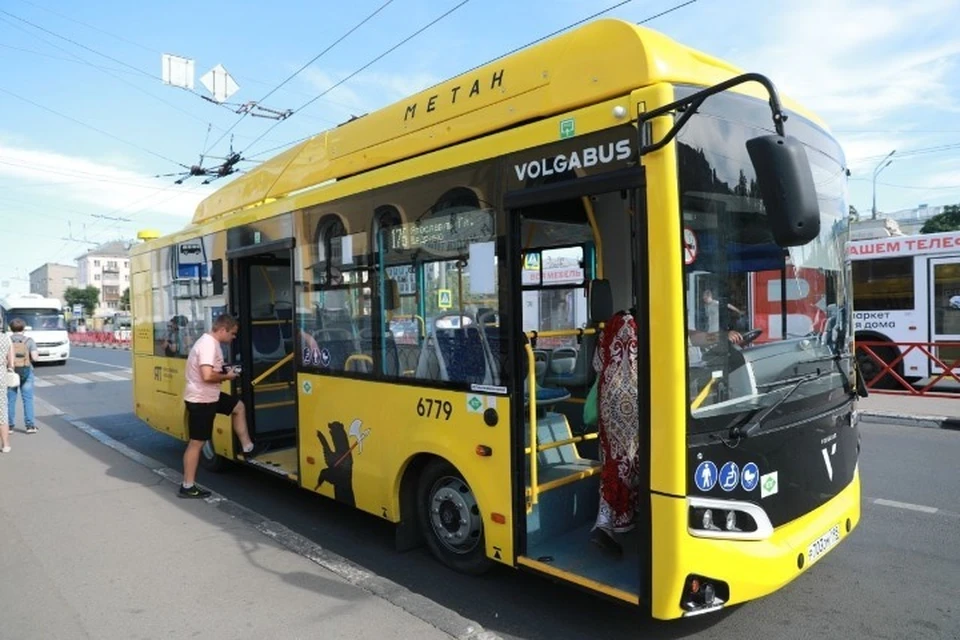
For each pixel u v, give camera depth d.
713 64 3.71
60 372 23.73
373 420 4.93
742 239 3.48
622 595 3.38
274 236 6.20
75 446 9.29
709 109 3.37
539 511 4.03
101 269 106.94
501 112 4.06
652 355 3.20
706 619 3.92
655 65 3.31
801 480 3.64
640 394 3.27
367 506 5.07
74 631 3.83
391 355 4.76
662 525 3.18
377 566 4.81
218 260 7.24
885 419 9.65
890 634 3.73
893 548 4.96
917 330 12.47
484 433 4.03
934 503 5.98
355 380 5.11
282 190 6.30
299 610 4.00
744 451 3.33
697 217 3.25
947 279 12.17
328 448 5.46
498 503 3.96
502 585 4.43
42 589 4.39
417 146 4.69
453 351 4.24
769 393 3.52
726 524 3.26
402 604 4.02
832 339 4.16
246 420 7.11
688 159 3.23
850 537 5.20
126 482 7.12
